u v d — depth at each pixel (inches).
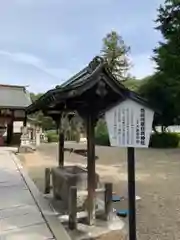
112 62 1402.6
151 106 146.7
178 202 284.2
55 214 229.3
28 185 336.8
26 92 1013.8
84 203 222.2
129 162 149.9
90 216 209.5
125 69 1423.5
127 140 148.9
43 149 810.8
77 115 230.8
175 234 204.5
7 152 695.1
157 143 935.7
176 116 988.6
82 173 241.8
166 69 890.7
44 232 192.7
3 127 927.7
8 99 914.7
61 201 261.0
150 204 278.8
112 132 151.3
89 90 195.2
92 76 186.1
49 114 286.0
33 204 257.4
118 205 274.4
